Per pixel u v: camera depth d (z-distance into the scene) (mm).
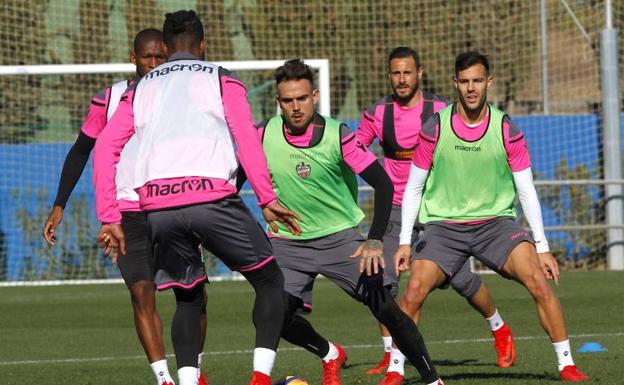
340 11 70000
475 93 22734
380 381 24953
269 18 70188
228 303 46875
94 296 51312
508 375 25172
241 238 18891
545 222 61875
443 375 25609
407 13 70312
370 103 70562
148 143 18953
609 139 59656
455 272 23891
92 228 61500
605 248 61531
